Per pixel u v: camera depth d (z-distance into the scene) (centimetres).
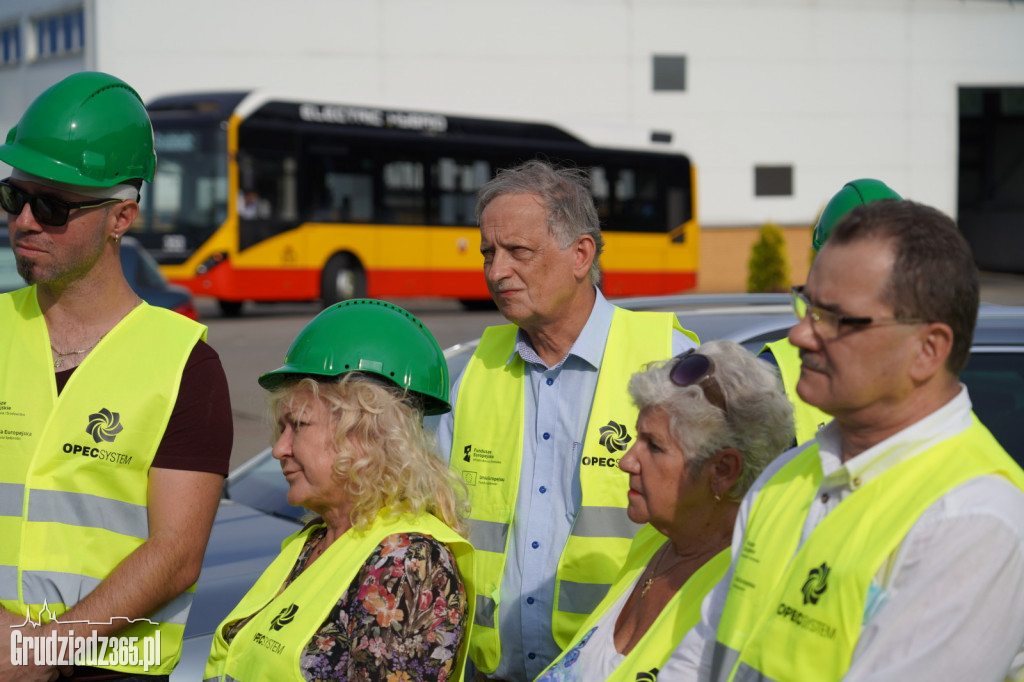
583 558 272
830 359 162
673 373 210
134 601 241
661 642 204
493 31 2748
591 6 2802
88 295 257
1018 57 3019
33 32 3092
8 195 248
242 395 1124
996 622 148
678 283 2142
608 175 2047
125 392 251
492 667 284
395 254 1819
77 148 247
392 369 223
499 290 281
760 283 2262
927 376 159
